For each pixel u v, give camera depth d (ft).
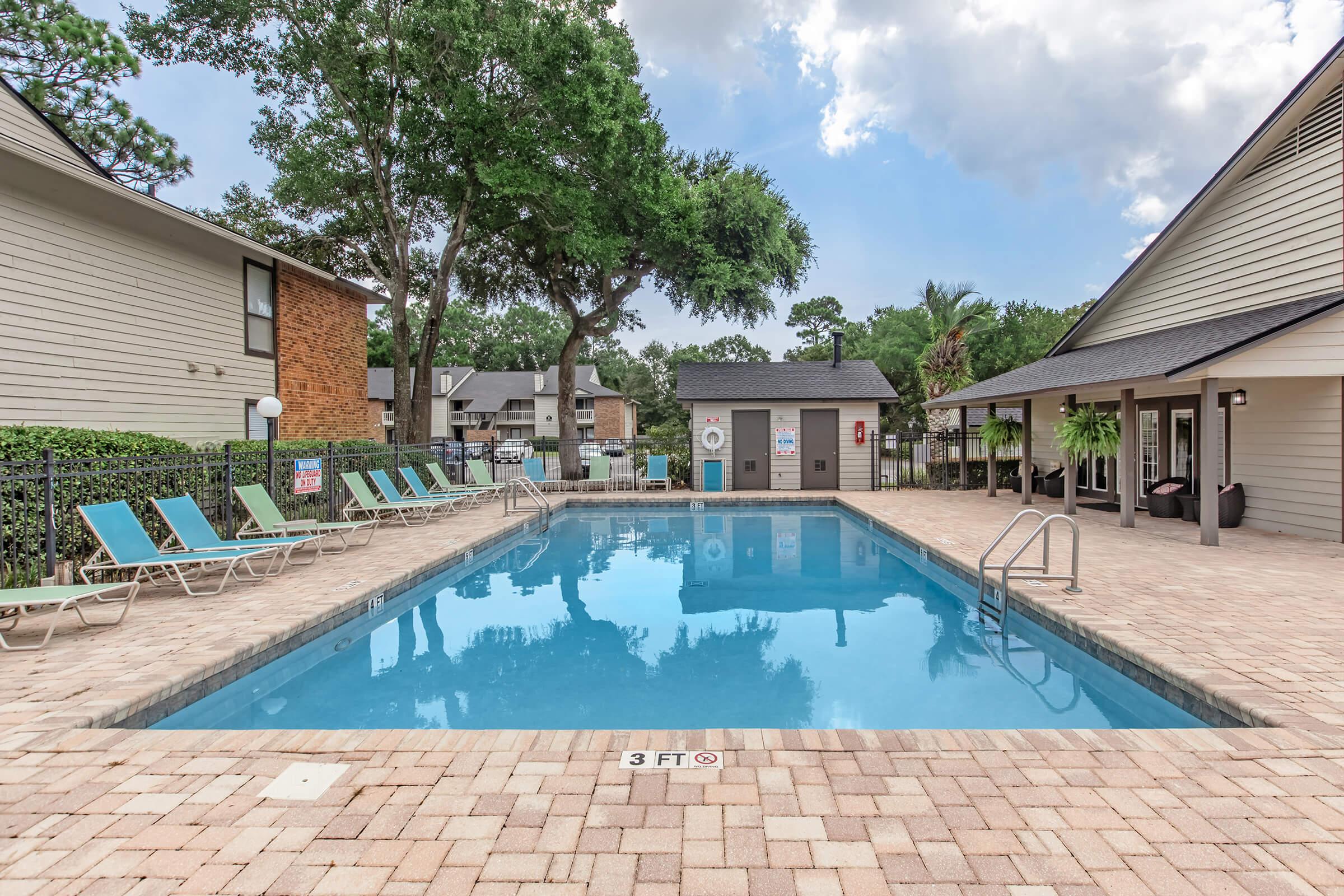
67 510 19.79
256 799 8.08
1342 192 26.99
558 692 14.35
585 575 26.45
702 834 7.32
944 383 81.76
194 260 33.94
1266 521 30.12
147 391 31.17
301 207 53.06
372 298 48.96
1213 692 11.23
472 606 21.84
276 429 39.29
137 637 14.57
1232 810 7.80
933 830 7.41
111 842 7.20
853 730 10.09
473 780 8.55
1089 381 31.07
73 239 27.50
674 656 16.72
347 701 13.91
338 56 43.78
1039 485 48.21
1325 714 10.27
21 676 12.09
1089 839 7.23
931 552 26.30
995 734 9.82
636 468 57.00
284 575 21.53
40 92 47.01
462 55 43.57
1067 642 15.72
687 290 56.65
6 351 24.98
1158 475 38.24
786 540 34.47
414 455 45.62
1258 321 28.04
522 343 202.69
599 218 49.55
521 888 6.42
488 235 54.19
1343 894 6.30
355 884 6.49
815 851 7.03
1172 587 18.74
